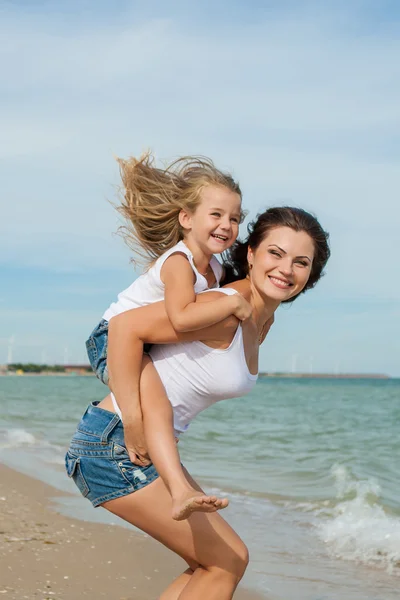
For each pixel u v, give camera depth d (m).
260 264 3.34
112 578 5.19
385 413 23.34
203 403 3.26
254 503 7.94
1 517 6.72
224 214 3.63
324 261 3.54
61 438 13.88
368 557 6.01
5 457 10.91
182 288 3.23
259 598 5.00
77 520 6.78
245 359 3.22
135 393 3.12
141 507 3.15
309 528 6.89
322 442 13.98
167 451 3.01
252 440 14.19
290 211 3.39
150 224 3.73
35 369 137.25
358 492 8.34
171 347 3.21
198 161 3.84
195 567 3.30
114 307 3.53
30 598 4.66
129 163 3.73
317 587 5.24
